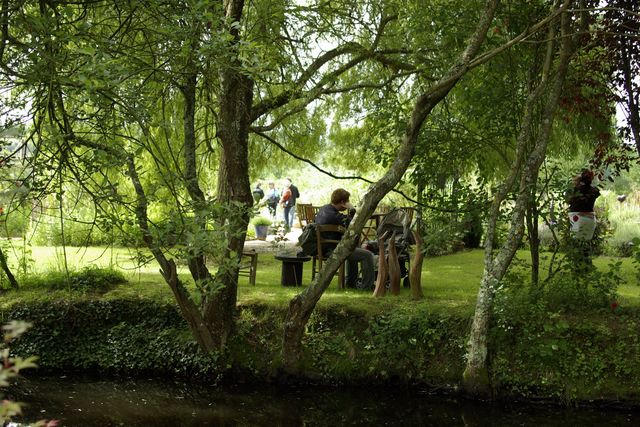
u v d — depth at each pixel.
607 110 9.22
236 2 7.73
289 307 8.24
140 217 6.30
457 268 13.20
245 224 6.34
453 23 8.48
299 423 7.30
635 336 7.82
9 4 5.25
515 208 7.86
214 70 6.79
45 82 5.12
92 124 5.87
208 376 8.55
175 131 9.52
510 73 8.81
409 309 8.68
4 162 5.90
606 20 8.52
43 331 9.19
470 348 7.89
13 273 10.67
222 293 8.58
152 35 6.67
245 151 8.39
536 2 8.48
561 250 9.30
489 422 7.25
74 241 15.48
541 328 7.98
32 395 8.10
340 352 8.44
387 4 10.18
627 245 15.02
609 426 7.11
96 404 7.79
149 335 9.04
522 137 7.83
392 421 7.36
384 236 9.63
